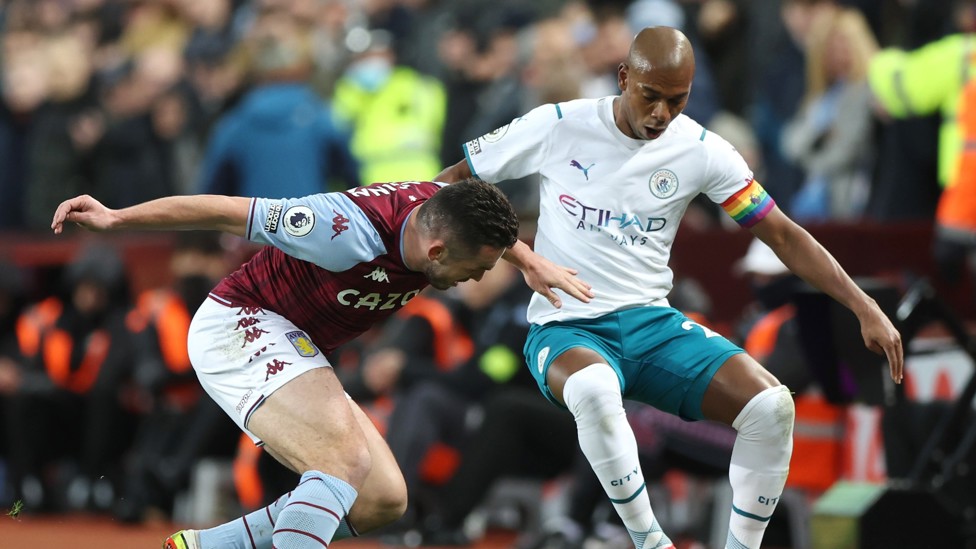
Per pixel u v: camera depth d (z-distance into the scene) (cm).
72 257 3647
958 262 2642
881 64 2947
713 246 2942
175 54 4222
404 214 1708
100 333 3497
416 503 2883
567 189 1802
